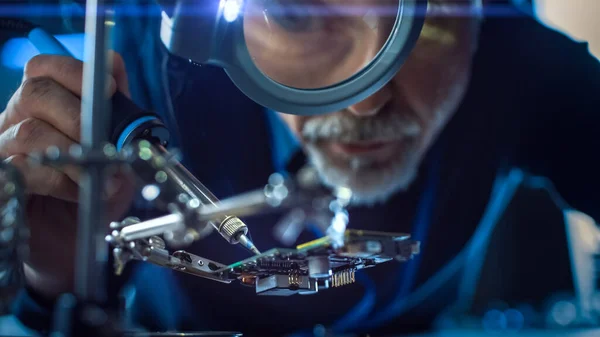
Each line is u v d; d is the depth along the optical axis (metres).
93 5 0.54
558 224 2.01
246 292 1.76
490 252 1.98
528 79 1.98
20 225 0.54
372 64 0.75
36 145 0.96
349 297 1.81
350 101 0.74
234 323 1.75
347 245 0.56
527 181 2.00
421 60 1.48
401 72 1.46
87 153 0.48
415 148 1.58
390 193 1.66
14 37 1.37
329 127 1.53
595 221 2.02
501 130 1.94
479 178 1.93
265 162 1.70
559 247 2.00
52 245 1.20
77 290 0.47
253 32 0.70
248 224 1.63
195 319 1.72
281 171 1.71
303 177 0.55
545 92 1.97
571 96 1.98
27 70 1.02
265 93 0.72
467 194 1.91
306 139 1.58
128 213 1.28
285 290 0.68
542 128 1.97
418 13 0.75
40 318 1.14
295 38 0.73
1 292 0.54
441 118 1.63
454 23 1.54
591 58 2.00
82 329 0.45
